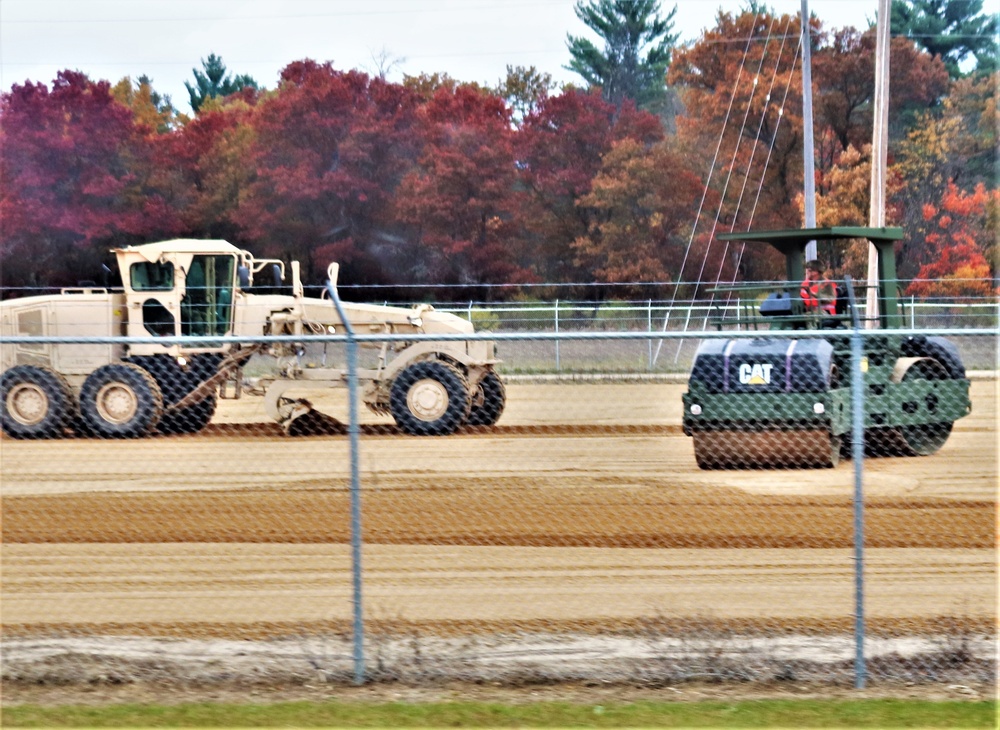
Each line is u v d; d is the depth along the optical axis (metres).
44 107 158.00
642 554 39.31
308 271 162.75
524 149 162.75
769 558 38.72
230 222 164.62
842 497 46.41
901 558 38.66
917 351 58.84
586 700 27.81
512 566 38.28
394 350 70.50
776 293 55.97
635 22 192.12
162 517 44.75
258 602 35.12
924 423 56.03
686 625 32.59
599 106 166.25
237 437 67.00
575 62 191.25
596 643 31.36
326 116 158.75
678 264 161.62
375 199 158.75
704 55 174.38
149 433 67.62
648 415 76.25
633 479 50.28
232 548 40.66
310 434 68.31
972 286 157.12
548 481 50.28
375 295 160.38
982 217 163.75
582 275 162.50
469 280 161.25
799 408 50.19
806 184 112.19
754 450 51.19
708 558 38.81
